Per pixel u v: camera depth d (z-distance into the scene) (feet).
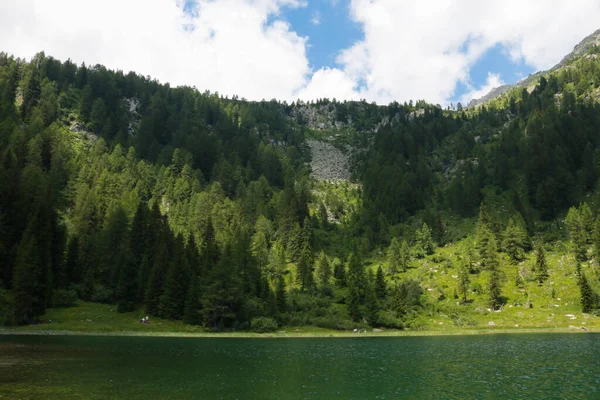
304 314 435.53
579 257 483.92
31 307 311.68
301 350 262.47
